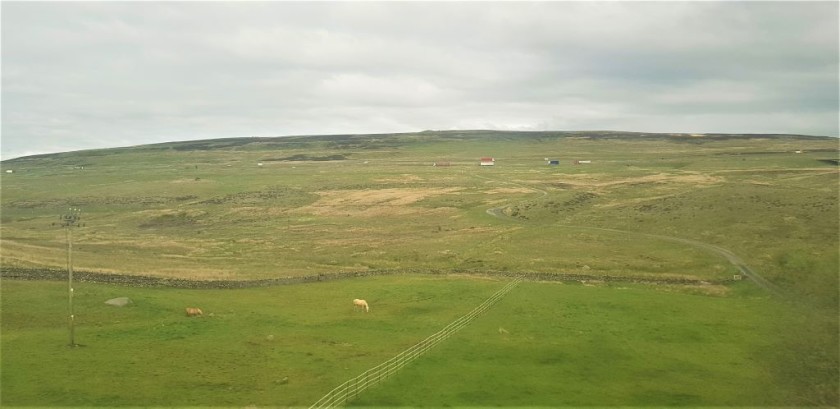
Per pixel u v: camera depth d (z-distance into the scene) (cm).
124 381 4062
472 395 4000
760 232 9544
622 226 11169
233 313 6044
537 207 13538
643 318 6075
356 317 5994
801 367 4794
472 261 8881
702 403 4047
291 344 5041
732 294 7050
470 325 5753
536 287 7362
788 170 17450
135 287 7000
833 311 6322
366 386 4081
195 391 3928
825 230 9081
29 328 5312
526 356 4888
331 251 10000
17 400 3694
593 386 4272
